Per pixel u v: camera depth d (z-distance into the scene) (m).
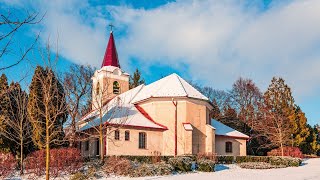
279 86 56.53
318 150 56.19
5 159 24.33
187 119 37.81
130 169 25.34
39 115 24.53
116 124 34.12
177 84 40.22
